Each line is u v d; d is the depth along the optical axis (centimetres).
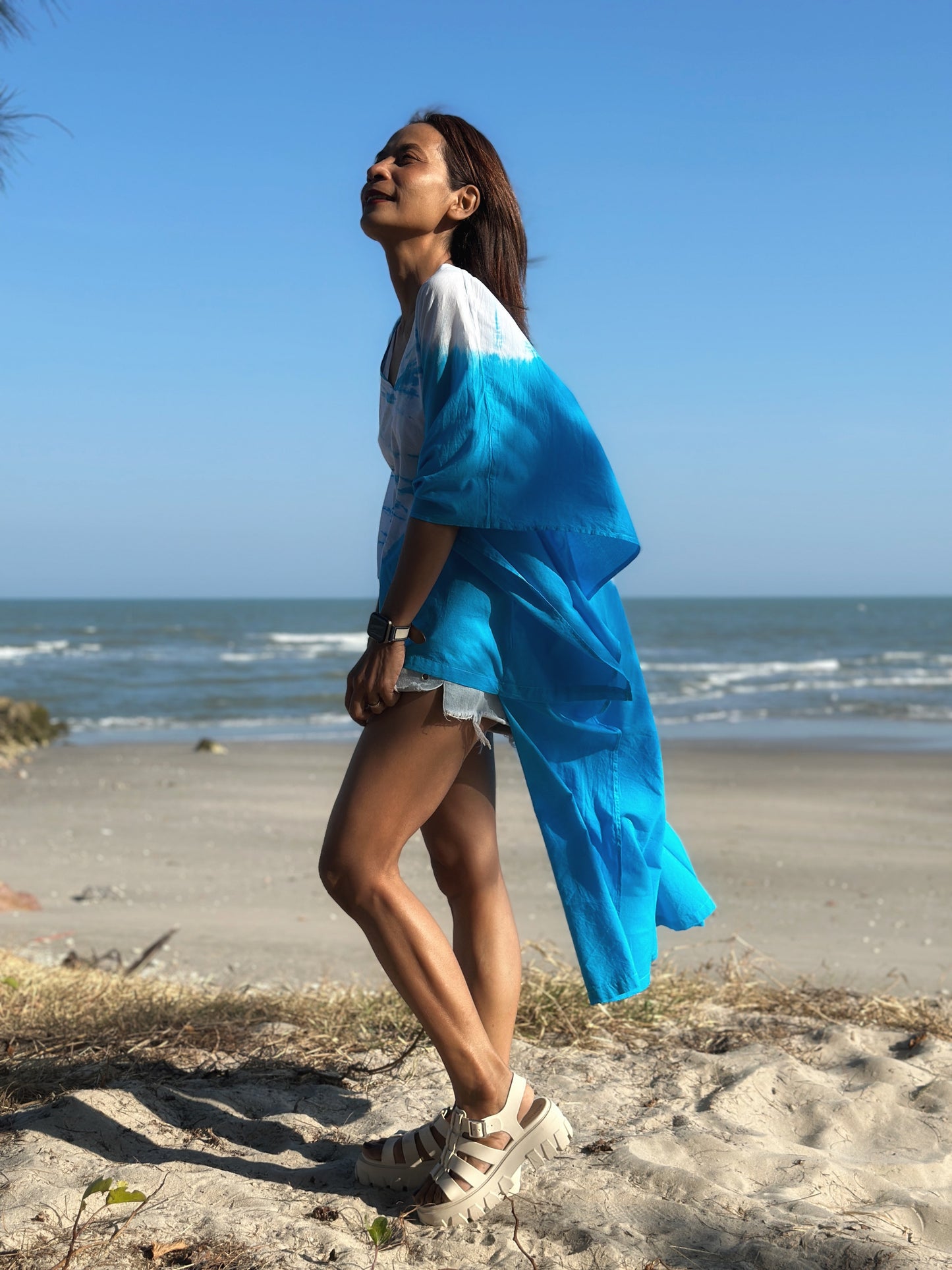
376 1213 214
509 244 225
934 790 1416
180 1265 190
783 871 879
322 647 5441
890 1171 242
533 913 715
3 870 866
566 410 207
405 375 209
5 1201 209
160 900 764
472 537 203
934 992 529
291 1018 349
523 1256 198
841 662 4888
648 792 224
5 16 407
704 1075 300
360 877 201
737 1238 202
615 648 216
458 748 205
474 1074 207
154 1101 268
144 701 2930
